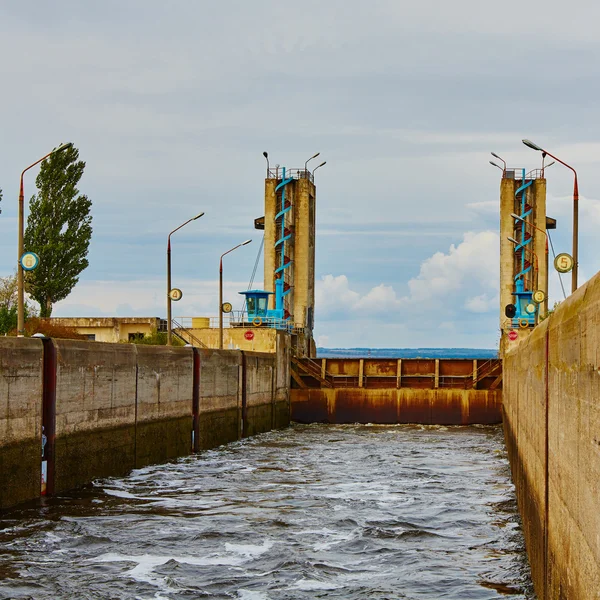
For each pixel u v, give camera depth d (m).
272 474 39.97
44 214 80.00
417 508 30.89
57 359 31.91
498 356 78.31
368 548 24.55
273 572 21.70
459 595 19.81
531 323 73.06
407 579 21.20
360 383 71.19
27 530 25.88
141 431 40.78
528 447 24.19
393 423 70.56
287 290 77.31
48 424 31.72
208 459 45.66
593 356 11.89
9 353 28.42
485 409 69.50
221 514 29.33
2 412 28.08
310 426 69.44
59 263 79.19
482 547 24.80
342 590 20.23
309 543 25.09
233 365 55.84
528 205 79.31
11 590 19.80
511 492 34.81
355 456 48.06
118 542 24.77
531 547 21.64
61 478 32.47
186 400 47.28
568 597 13.70
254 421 60.88
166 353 44.06
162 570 21.80
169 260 52.53
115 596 19.48
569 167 38.47
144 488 34.72
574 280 38.12
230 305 62.91
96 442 35.59
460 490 35.41
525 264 79.56
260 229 81.00
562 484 14.85
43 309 78.44
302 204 77.62
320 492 34.59
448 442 56.88
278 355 67.38
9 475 28.70
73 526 26.56
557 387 16.19
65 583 20.44
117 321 71.50
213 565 22.41
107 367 36.69
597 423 11.42
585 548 12.16
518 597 19.58
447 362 71.25
